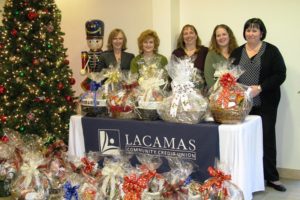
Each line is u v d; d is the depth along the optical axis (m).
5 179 2.94
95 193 2.22
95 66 4.10
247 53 3.24
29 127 3.95
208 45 4.15
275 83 3.11
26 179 2.47
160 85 2.57
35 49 3.97
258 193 3.30
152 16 4.51
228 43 3.55
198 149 2.28
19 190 2.45
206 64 3.48
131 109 2.53
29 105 4.02
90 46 4.23
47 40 4.01
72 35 5.18
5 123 3.91
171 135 2.35
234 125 2.21
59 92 4.12
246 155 2.26
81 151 2.74
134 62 3.80
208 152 2.26
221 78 2.32
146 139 2.44
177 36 4.26
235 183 2.21
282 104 3.80
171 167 2.29
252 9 3.86
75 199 2.19
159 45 4.09
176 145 2.35
